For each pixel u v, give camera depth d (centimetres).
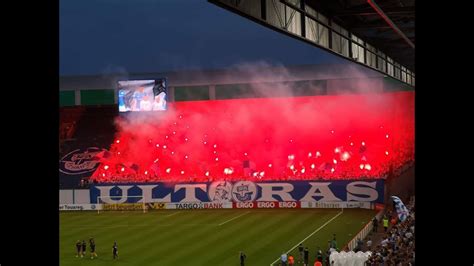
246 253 4744
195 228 6091
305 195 7688
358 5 3109
